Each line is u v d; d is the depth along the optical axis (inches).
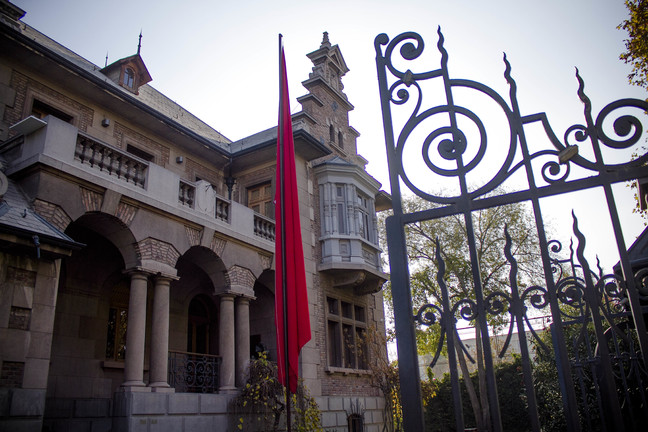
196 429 453.4
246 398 503.5
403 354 131.3
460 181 140.0
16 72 506.0
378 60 158.6
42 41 594.2
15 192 383.9
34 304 355.3
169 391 440.5
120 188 440.5
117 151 453.7
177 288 619.8
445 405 1048.2
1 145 434.6
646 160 127.8
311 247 686.5
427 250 1011.3
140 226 456.8
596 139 132.9
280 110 307.9
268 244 615.2
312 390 605.6
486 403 778.8
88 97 569.0
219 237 547.2
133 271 447.5
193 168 690.2
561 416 731.4
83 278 511.8
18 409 329.4
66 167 402.3
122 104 586.6
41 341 353.4
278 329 337.1
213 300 682.8
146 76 684.1
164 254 475.5
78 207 410.3
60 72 527.8
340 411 647.1
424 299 1003.3
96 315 518.0
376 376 707.4
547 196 132.8
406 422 125.9
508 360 1050.1
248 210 598.5
